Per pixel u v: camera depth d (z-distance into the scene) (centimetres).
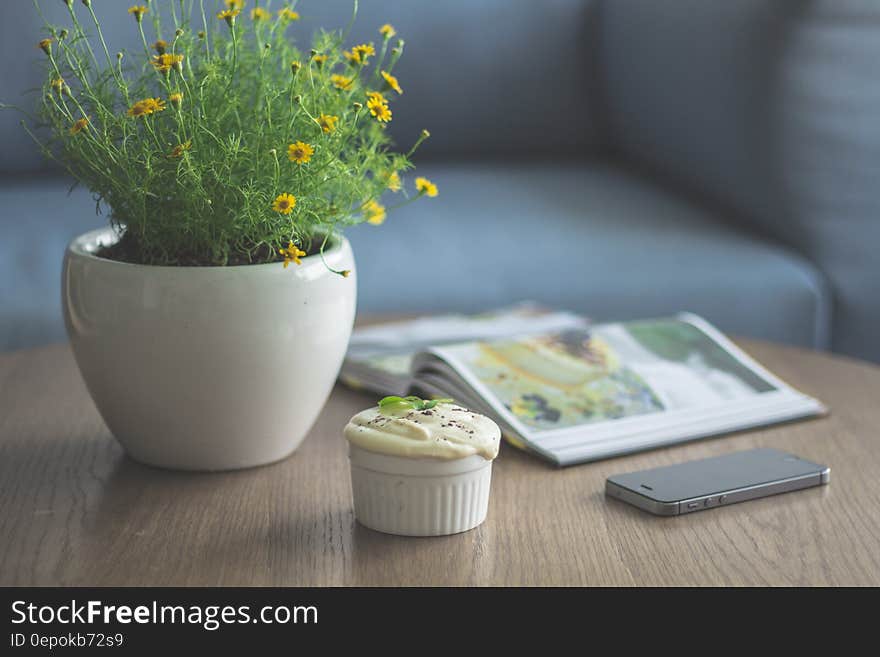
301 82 86
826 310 186
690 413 99
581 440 93
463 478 77
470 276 176
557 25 226
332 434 98
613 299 177
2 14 196
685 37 202
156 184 82
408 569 73
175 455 88
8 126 202
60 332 161
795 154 183
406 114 220
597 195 211
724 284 180
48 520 80
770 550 75
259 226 85
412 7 216
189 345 81
